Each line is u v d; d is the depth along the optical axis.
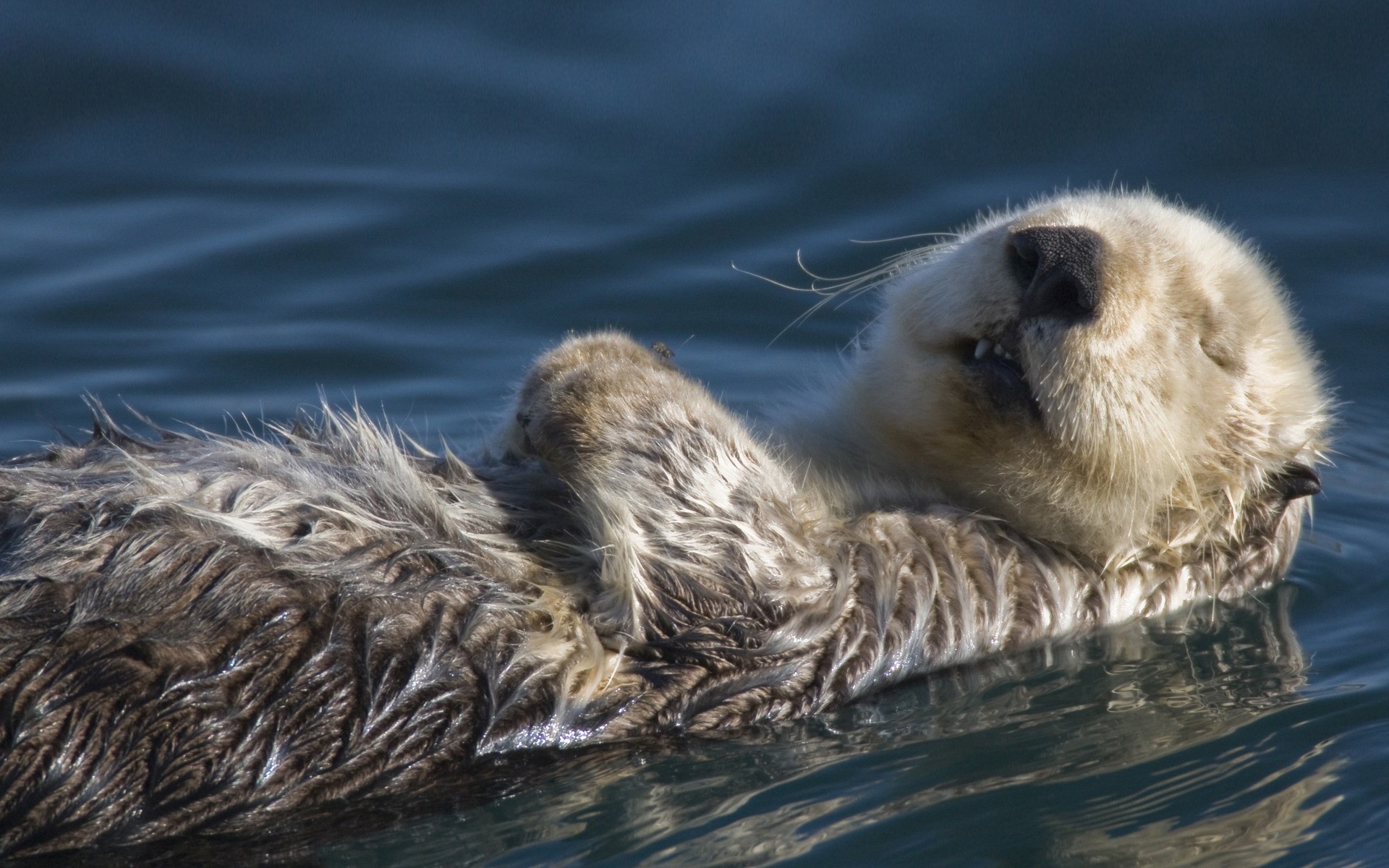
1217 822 9.48
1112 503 11.35
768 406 14.98
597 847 9.17
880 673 10.86
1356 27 21.50
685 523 10.15
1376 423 16.20
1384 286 17.94
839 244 18.97
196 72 21.72
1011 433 11.13
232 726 8.77
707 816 9.52
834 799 9.73
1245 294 11.66
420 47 22.48
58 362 16.61
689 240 19.22
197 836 8.79
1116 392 10.63
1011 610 11.55
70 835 8.50
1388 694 11.02
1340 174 19.64
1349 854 9.09
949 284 11.11
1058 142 20.33
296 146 20.83
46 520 8.91
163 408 15.94
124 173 20.22
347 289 18.27
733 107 21.36
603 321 17.88
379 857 9.00
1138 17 22.03
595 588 10.12
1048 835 9.35
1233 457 11.77
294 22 22.64
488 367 16.97
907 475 12.20
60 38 22.03
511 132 21.12
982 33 22.11
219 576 8.84
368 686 9.13
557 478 10.80
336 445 10.56
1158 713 10.89
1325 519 14.73
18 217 19.25
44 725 8.34
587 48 22.56
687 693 10.20
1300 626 12.36
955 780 9.98
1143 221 11.43
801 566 10.46
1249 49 21.38
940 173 20.05
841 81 21.59
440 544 9.71
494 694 9.55
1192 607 12.52
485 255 18.89
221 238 19.05
